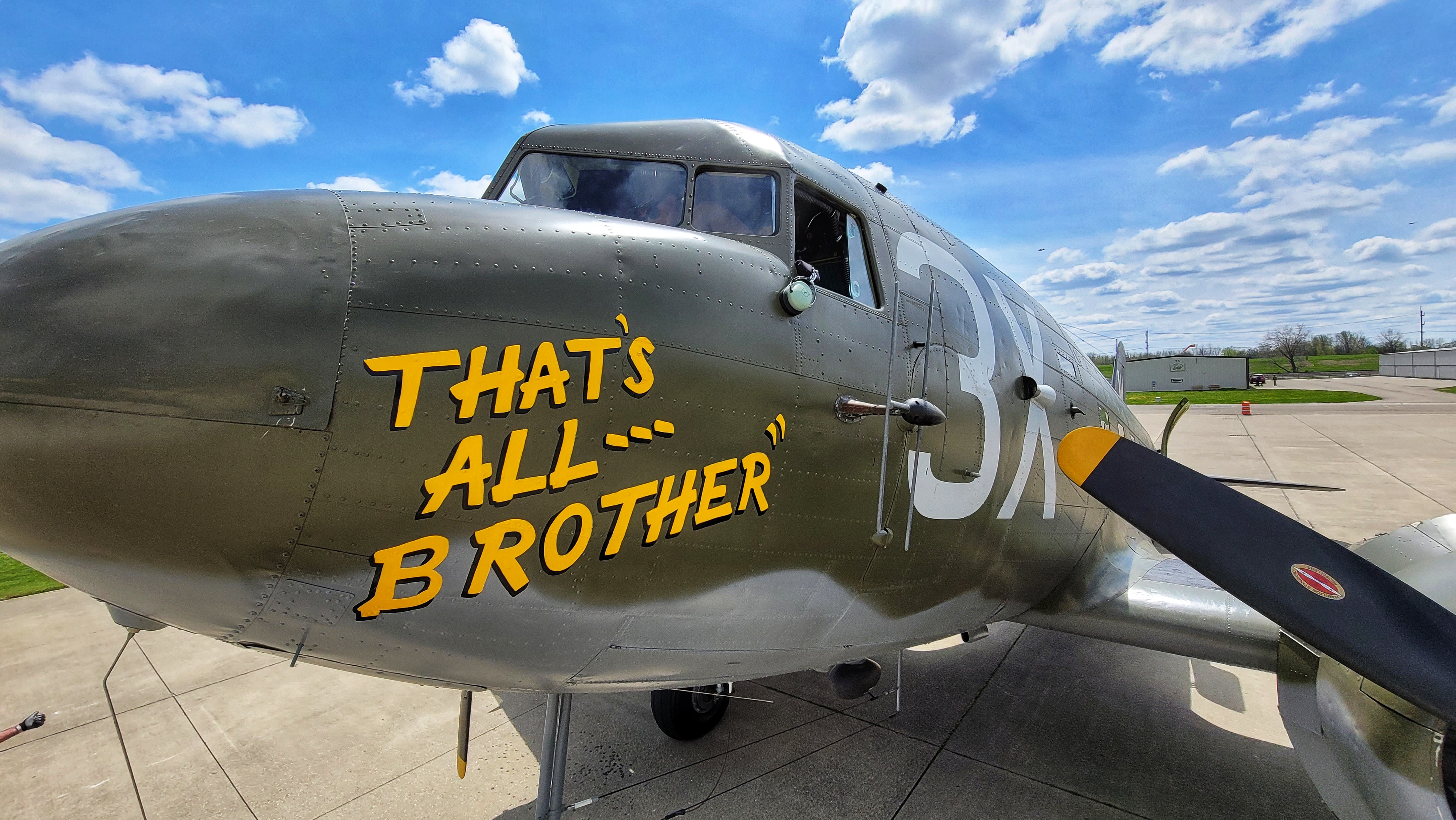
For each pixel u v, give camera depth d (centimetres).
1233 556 253
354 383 169
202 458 160
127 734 455
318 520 170
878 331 290
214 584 173
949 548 326
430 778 403
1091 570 467
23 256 171
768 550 240
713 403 220
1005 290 447
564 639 213
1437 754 259
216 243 173
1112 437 292
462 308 183
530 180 319
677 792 388
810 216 306
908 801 380
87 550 168
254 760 422
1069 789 393
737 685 536
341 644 192
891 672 564
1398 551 327
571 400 193
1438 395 4119
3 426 155
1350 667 229
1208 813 371
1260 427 2512
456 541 183
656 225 242
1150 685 542
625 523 204
